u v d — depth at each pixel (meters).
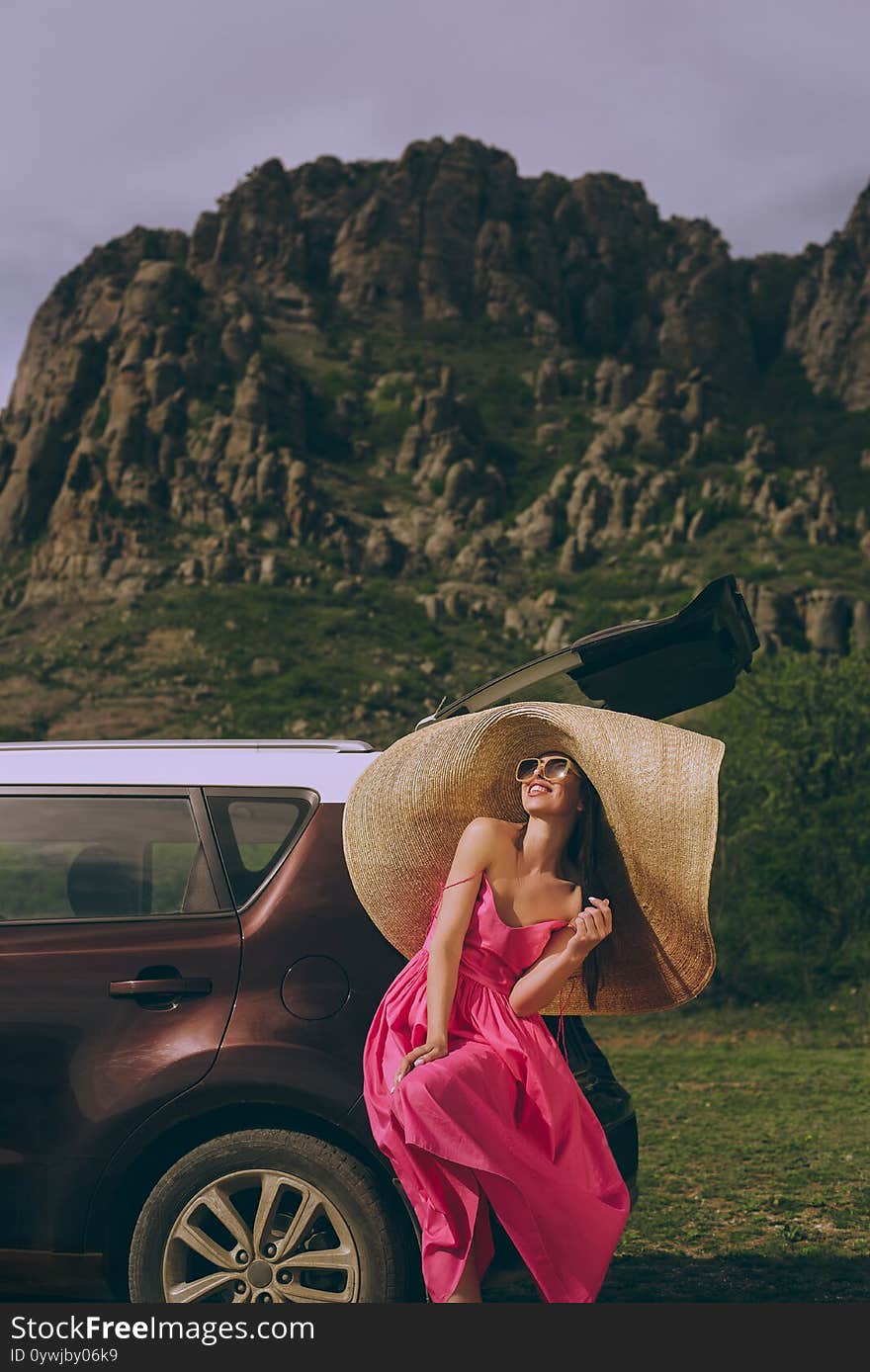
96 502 168.00
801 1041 13.08
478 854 3.27
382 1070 3.27
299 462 177.00
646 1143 7.49
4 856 3.86
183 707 126.81
